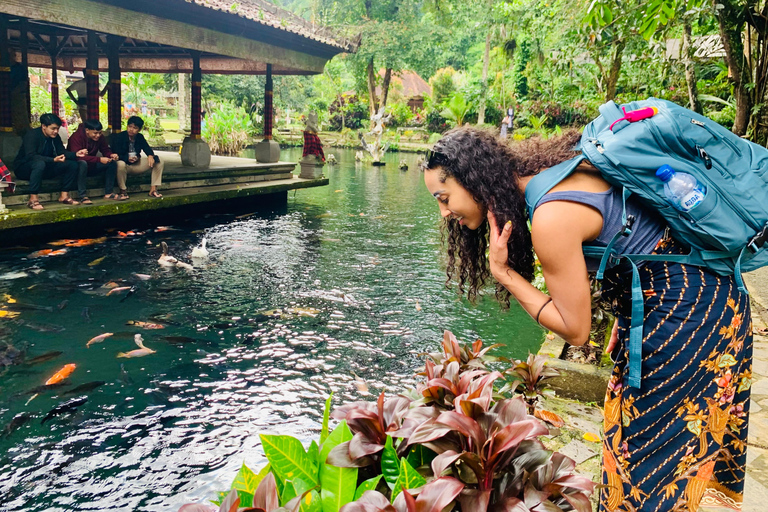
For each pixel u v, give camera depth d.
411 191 15.20
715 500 1.67
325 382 4.14
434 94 36.44
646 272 1.43
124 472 3.06
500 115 30.86
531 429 1.20
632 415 1.48
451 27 30.59
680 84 9.12
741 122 6.48
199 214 10.77
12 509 2.76
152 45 15.05
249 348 4.70
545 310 1.47
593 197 1.37
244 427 3.53
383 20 28.70
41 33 14.02
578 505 1.17
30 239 8.01
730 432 1.57
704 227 1.32
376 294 6.21
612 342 1.72
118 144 9.34
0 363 4.28
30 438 3.35
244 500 1.26
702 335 1.38
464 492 1.17
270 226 9.96
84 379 4.08
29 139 7.85
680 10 6.02
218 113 23.12
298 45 12.48
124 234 8.66
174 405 3.77
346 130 37.75
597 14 5.25
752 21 5.97
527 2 13.30
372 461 1.40
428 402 1.57
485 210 1.53
